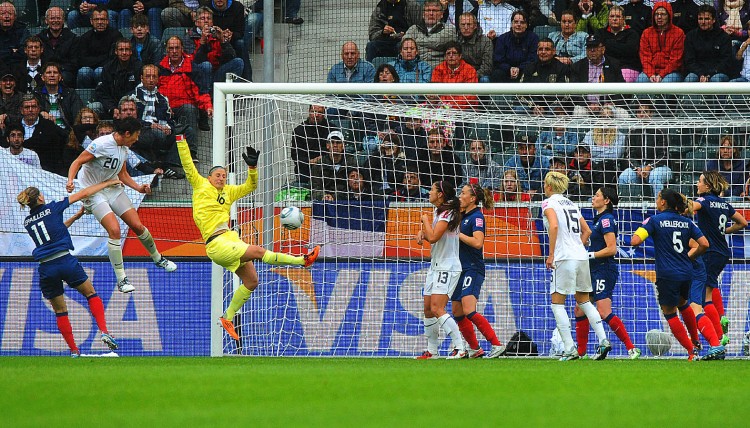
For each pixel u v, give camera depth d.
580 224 38.94
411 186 49.81
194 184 39.41
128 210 42.81
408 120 51.66
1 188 52.44
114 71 56.47
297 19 60.25
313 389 21.25
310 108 51.56
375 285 47.44
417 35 58.84
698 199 41.53
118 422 15.36
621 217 48.50
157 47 57.94
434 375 25.78
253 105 48.00
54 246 42.12
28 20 59.94
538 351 47.06
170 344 48.75
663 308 38.50
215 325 44.66
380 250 48.34
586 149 50.38
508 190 49.72
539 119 49.50
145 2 59.59
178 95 56.16
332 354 47.03
